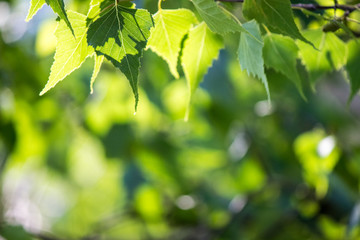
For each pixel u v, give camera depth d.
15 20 1.34
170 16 0.69
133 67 0.62
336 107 1.51
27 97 1.34
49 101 1.44
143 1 0.83
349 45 0.74
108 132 1.55
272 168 1.52
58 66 0.62
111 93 1.54
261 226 1.41
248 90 1.54
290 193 1.43
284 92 1.48
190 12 0.69
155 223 1.51
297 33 0.65
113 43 0.62
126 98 1.54
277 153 1.53
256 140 1.54
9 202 1.36
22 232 0.94
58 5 0.60
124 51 0.62
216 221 1.48
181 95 1.53
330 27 0.72
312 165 1.19
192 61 0.72
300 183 1.42
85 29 0.62
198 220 1.49
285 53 0.71
